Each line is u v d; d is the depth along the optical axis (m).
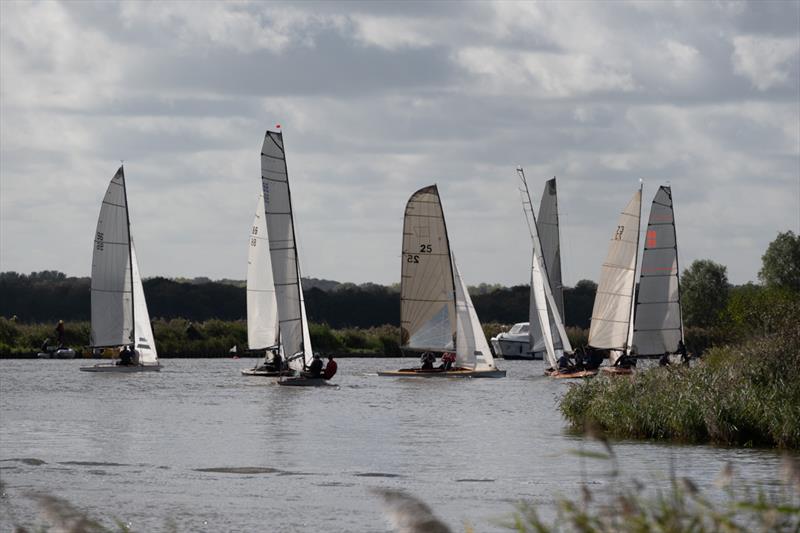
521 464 90.06
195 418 131.25
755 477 79.62
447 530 28.31
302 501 72.88
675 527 37.53
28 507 69.06
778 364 109.69
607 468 85.81
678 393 106.62
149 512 68.75
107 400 157.75
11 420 126.69
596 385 119.12
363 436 112.50
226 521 66.19
